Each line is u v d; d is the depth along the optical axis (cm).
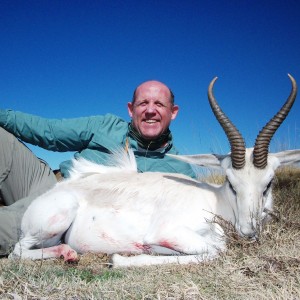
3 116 140
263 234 109
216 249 106
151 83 154
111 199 119
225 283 86
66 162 145
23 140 145
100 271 98
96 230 117
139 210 116
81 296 80
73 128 143
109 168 131
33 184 138
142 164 146
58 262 108
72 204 118
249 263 96
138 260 104
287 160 114
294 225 120
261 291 81
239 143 105
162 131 151
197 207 113
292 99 103
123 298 79
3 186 137
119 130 149
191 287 83
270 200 116
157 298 79
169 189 118
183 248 107
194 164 117
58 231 117
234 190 107
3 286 83
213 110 109
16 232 122
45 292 81
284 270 92
